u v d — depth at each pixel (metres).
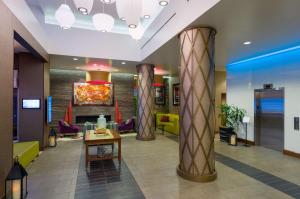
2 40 3.07
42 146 6.31
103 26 3.35
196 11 3.56
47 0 5.27
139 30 3.87
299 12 3.29
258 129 6.81
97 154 5.64
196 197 3.24
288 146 5.66
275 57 6.02
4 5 3.13
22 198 3.06
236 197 3.23
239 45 5.17
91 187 3.62
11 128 3.41
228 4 3.03
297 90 5.40
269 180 3.89
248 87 7.07
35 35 5.02
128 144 7.19
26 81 6.26
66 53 6.59
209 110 3.89
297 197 3.24
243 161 5.07
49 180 3.93
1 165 3.04
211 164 3.95
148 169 4.53
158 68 9.26
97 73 10.05
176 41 4.87
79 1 2.62
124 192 3.42
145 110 8.04
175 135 9.15
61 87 10.09
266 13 3.35
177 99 11.71
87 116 10.55
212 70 3.95
